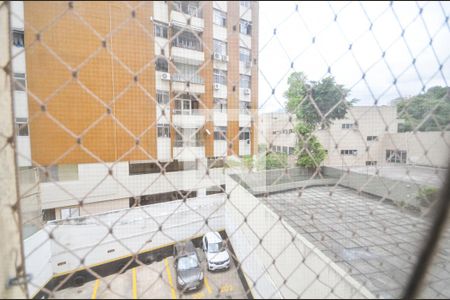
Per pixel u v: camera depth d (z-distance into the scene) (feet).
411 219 57.77
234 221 55.47
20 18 29.78
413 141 53.78
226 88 53.83
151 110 53.42
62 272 37.22
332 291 44.57
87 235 42.24
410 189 56.39
